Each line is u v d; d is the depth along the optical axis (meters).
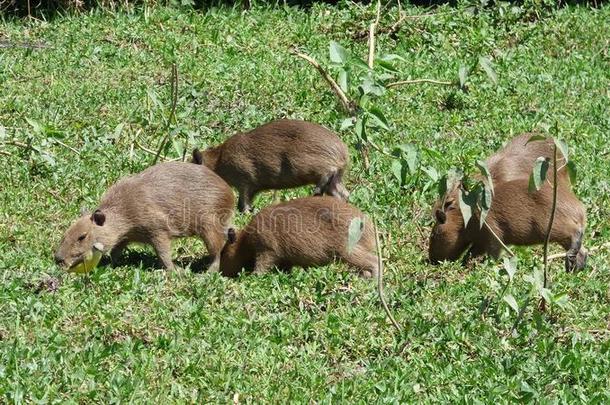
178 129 13.73
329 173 13.91
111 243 11.93
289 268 12.20
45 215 13.04
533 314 10.62
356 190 14.23
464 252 12.70
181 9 21.77
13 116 16.03
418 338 10.28
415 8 22.28
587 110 18.00
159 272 11.61
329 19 21.66
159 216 12.07
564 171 13.52
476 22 21.42
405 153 11.34
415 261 12.41
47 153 14.03
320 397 9.26
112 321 10.19
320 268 11.69
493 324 10.65
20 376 9.11
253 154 14.06
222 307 10.75
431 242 12.59
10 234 12.41
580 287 11.65
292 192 14.66
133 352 9.72
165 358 9.62
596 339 10.59
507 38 21.23
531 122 17.14
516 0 22.78
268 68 18.62
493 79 12.17
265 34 20.58
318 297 10.98
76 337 9.95
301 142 13.90
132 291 10.84
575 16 22.02
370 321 10.55
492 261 12.30
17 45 19.55
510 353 10.14
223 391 9.23
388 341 10.27
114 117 16.16
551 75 19.48
